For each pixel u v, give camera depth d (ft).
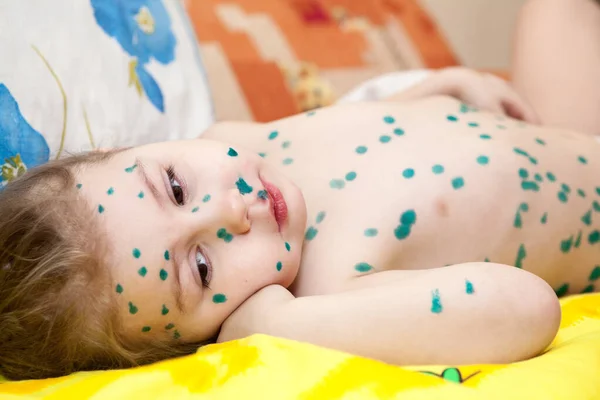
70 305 2.64
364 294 2.62
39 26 3.59
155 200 2.72
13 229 2.74
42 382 2.52
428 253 3.08
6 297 2.69
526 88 4.35
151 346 2.81
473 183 3.12
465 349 2.49
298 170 3.40
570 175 3.29
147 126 3.95
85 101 3.67
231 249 2.77
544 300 2.50
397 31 6.31
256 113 5.22
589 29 4.29
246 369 2.35
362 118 3.53
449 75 4.08
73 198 2.75
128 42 4.04
